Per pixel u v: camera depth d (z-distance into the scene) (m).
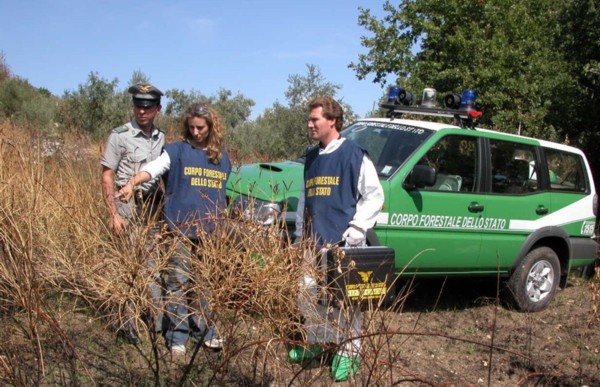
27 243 3.73
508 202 6.35
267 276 3.35
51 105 16.52
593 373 5.03
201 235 3.57
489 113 14.01
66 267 4.02
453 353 5.22
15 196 4.44
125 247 3.49
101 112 15.45
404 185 5.54
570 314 6.71
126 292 3.45
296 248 3.58
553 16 14.06
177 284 3.53
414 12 14.86
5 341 3.48
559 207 6.91
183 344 4.00
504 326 6.13
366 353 3.43
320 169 4.28
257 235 3.53
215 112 4.25
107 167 4.34
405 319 5.91
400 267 5.69
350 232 4.14
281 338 3.20
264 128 15.26
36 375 3.41
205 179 4.18
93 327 3.98
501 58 13.71
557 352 5.48
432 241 5.76
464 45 13.84
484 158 6.23
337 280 3.73
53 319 3.37
